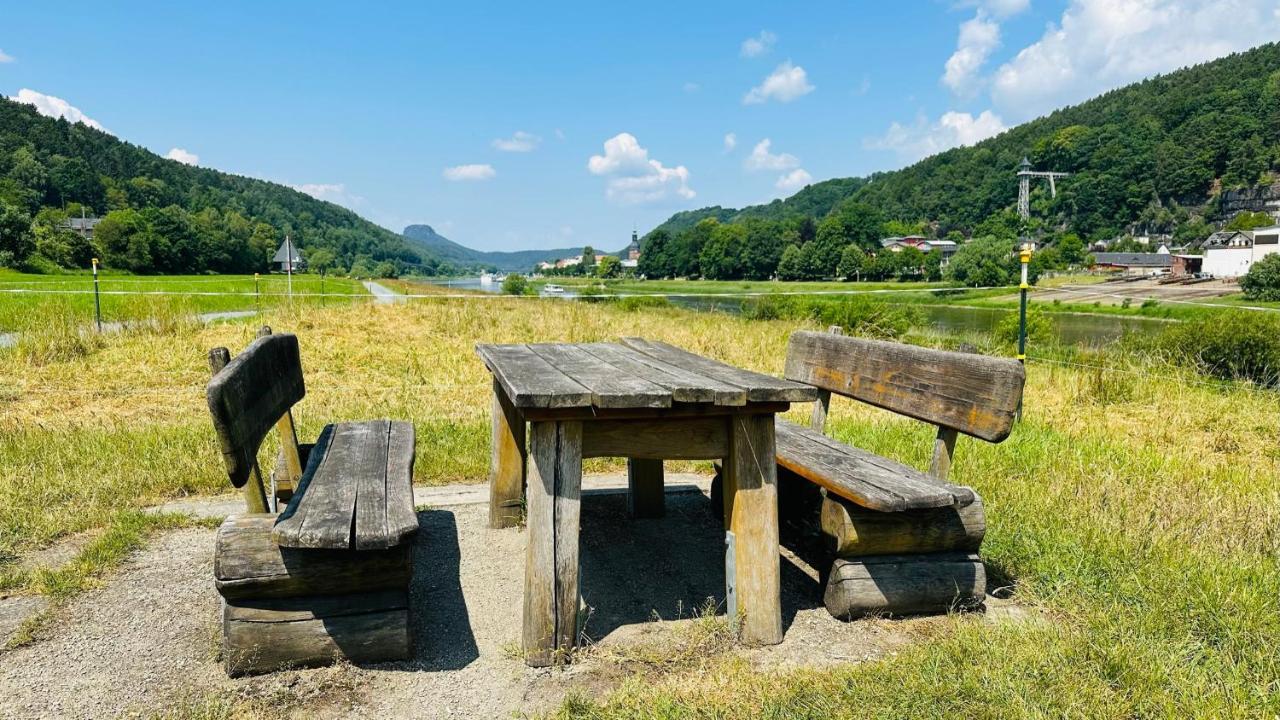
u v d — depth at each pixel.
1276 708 2.18
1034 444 5.45
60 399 7.32
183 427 5.76
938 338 14.09
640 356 3.70
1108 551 3.36
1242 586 3.01
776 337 12.39
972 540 3.00
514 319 13.72
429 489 4.75
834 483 2.85
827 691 2.33
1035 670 2.38
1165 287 56.44
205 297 17.75
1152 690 2.27
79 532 3.81
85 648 2.63
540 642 2.58
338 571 2.48
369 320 13.04
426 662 2.60
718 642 2.75
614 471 5.41
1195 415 7.26
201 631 2.77
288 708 2.29
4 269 56.00
